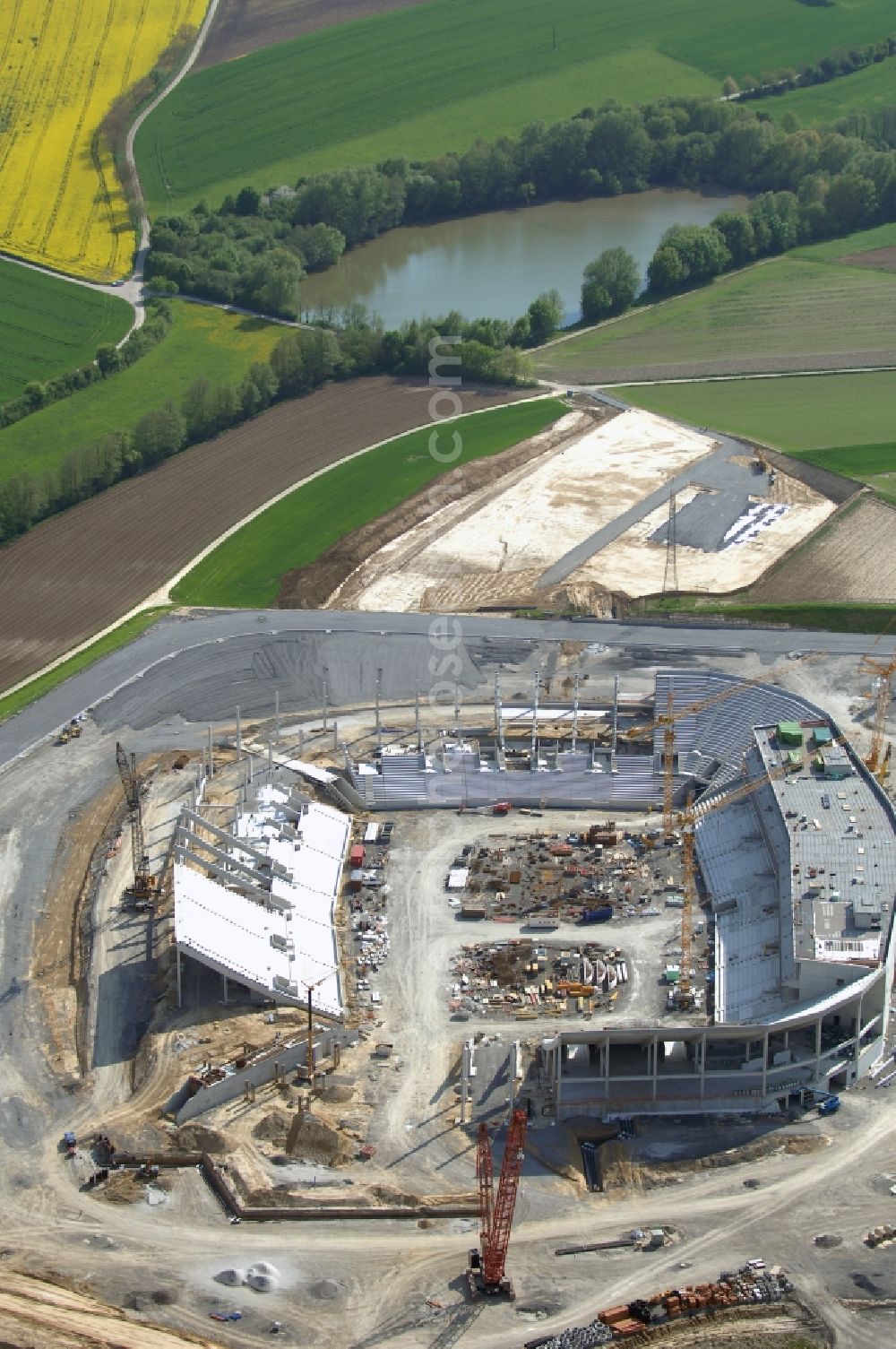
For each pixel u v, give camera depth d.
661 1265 161.25
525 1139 178.00
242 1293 158.88
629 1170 173.25
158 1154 177.25
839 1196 169.12
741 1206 168.38
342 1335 153.88
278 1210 168.75
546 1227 166.38
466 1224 167.38
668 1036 179.25
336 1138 177.75
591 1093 182.38
